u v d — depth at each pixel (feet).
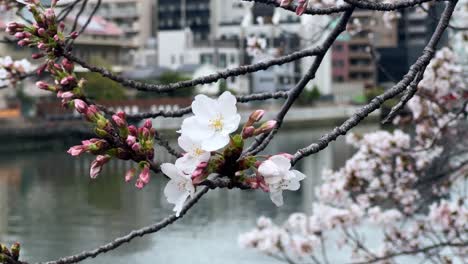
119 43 164.96
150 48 261.44
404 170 34.04
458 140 32.94
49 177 126.41
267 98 13.80
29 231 86.28
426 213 36.24
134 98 132.57
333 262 53.36
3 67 18.15
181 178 6.94
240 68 12.77
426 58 10.48
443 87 30.55
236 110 6.69
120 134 7.55
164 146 11.07
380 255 34.30
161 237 81.82
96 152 7.48
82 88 9.75
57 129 157.58
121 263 71.56
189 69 219.41
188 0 273.54
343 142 164.04
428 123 32.68
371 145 34.58
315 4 30.55
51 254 76.54
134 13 263.49
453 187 34.71
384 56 109.29
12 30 9.32
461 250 32.42
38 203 103.14
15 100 176.65
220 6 274.77
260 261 70.44
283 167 7.04
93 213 96.07
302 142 193.16
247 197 105.19
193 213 94.53
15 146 165.89
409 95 10.25
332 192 36.04
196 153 6.97
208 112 6.68
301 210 95.30
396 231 34.14
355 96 266.16
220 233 83.05
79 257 11.20
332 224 36.70
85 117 7.54
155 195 106.63
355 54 267.80
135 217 92.68
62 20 15.96
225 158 7.20
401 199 34.24
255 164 7.24
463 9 31.60
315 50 12.99
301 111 241.55
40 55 9.74
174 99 131.03
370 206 37.99
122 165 135.44
